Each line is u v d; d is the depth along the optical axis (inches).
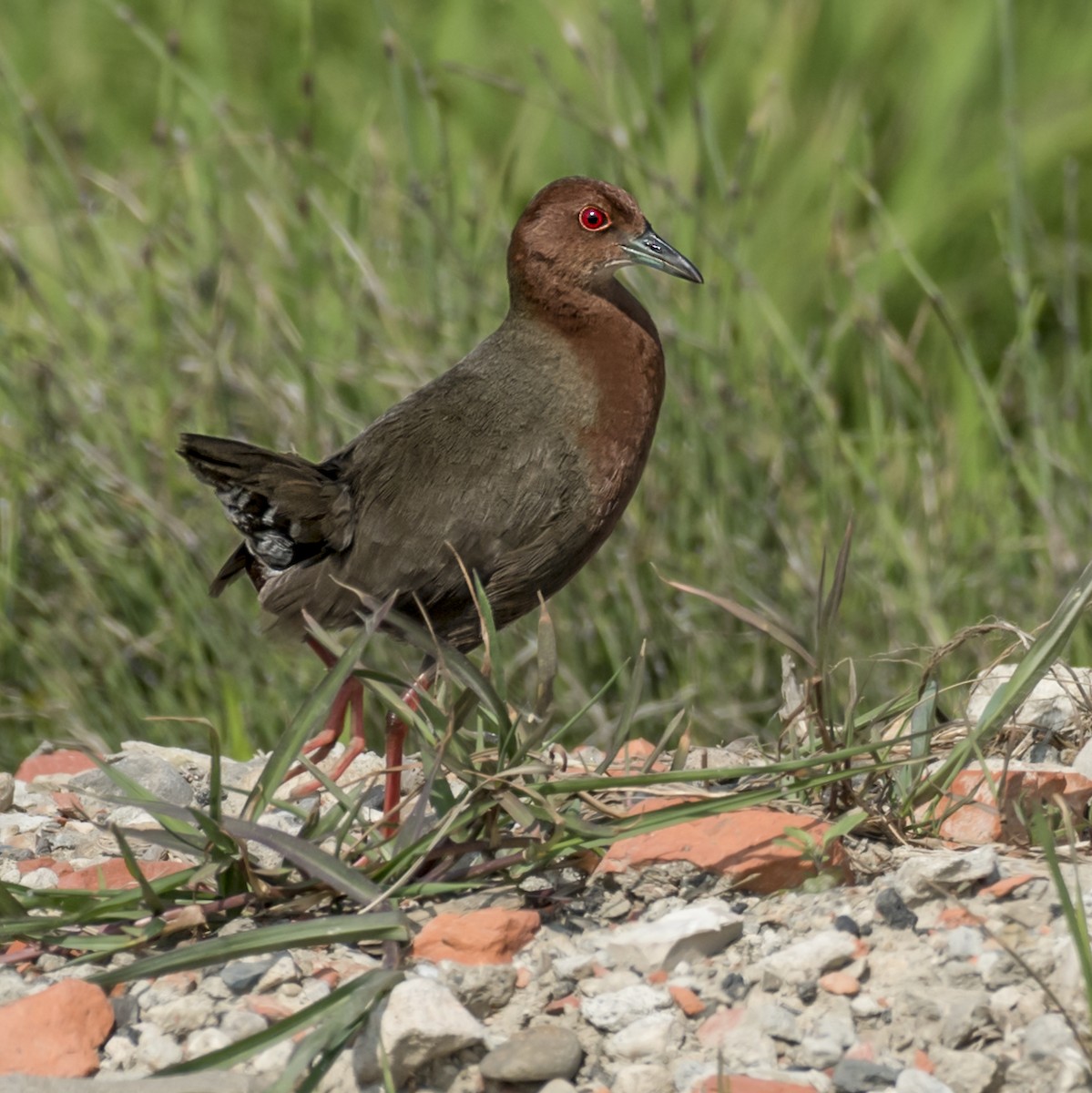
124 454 474.3
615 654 453.7
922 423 517.0
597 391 340.8
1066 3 640.4
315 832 262.5
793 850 255.8
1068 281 530.6
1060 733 307.1
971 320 622.8
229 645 447.8
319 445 474.0
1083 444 532.7
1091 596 265.6
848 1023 223.8
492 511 325.1
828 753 259.1
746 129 628.7
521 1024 230.7
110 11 680.4
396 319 492.7
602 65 629.6
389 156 609.3
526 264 351.3
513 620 341.1
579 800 270.2
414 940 243.6
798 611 464.4
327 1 671.8
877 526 488.1
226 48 675.4
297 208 518.6
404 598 322.7
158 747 371.9
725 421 479.5
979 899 242.5
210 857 253.0
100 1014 228.8
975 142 630.5
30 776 370.9
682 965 239.6
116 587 470.9
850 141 623.2
